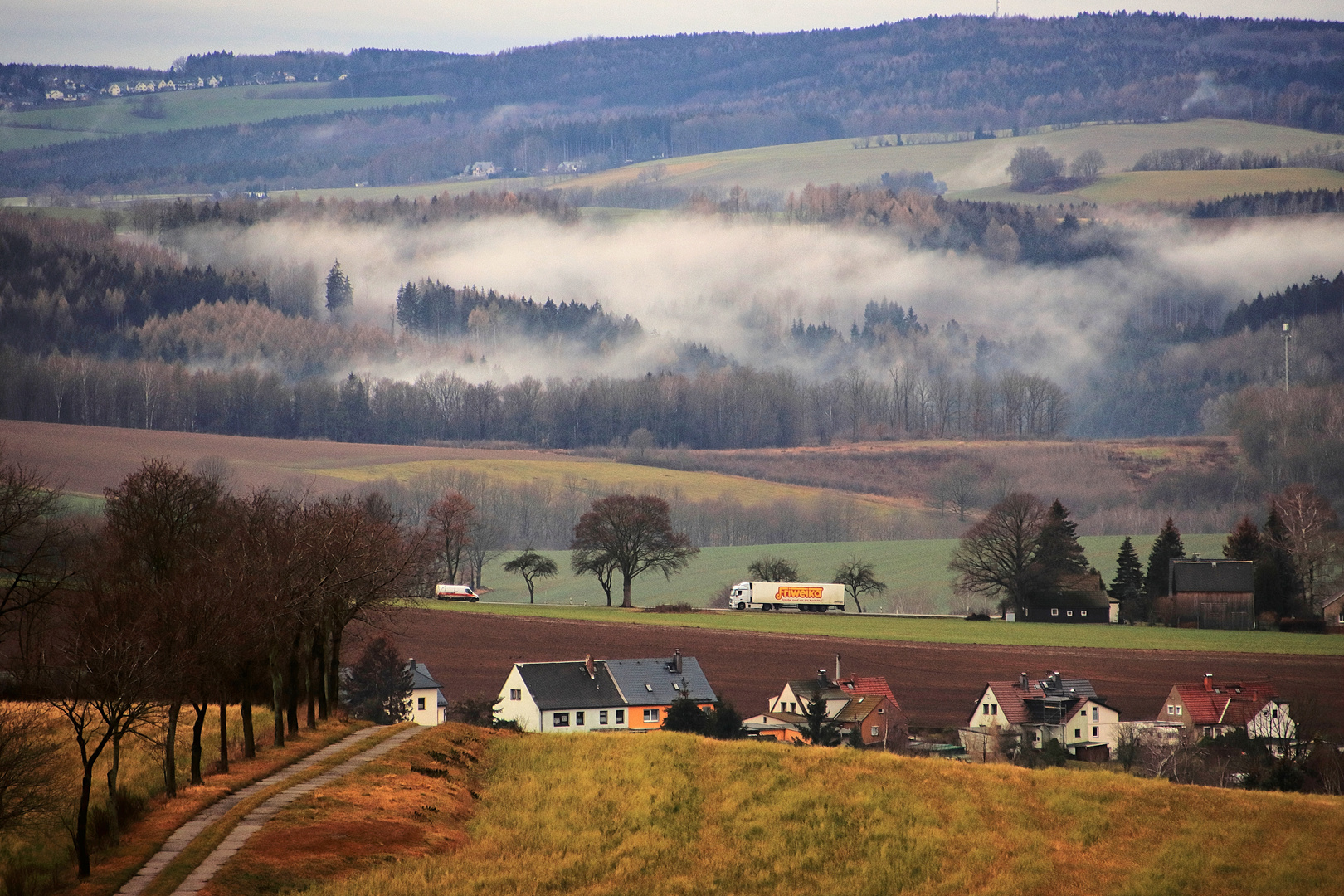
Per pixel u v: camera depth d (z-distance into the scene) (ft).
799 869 523.29
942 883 514.68
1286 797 612.29
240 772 586.86
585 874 502.79
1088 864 533.96
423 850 499.10
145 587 610.65
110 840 484.33
